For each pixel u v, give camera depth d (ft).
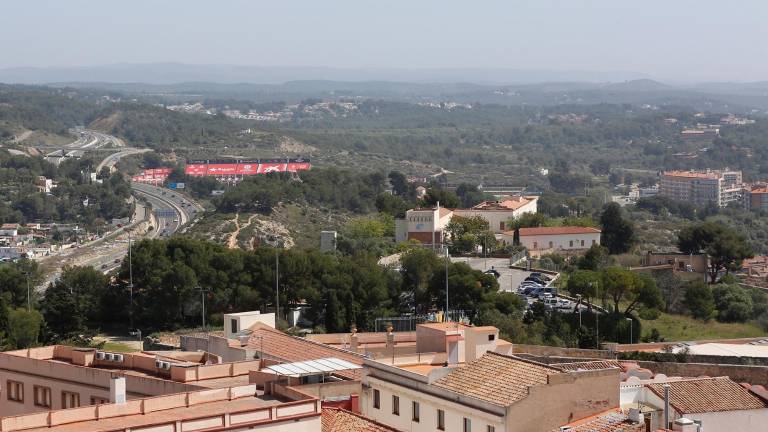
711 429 327.88
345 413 304.50
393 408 367.45
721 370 455.22
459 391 342.64
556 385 326.65
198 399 293.43
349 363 368.89
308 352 413.59
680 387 341.21
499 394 331.57
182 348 463.01
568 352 560.20
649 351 595.06
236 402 296.10
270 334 442.50
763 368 448.24
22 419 266.77
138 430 263.08
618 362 456.04
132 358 363.35
